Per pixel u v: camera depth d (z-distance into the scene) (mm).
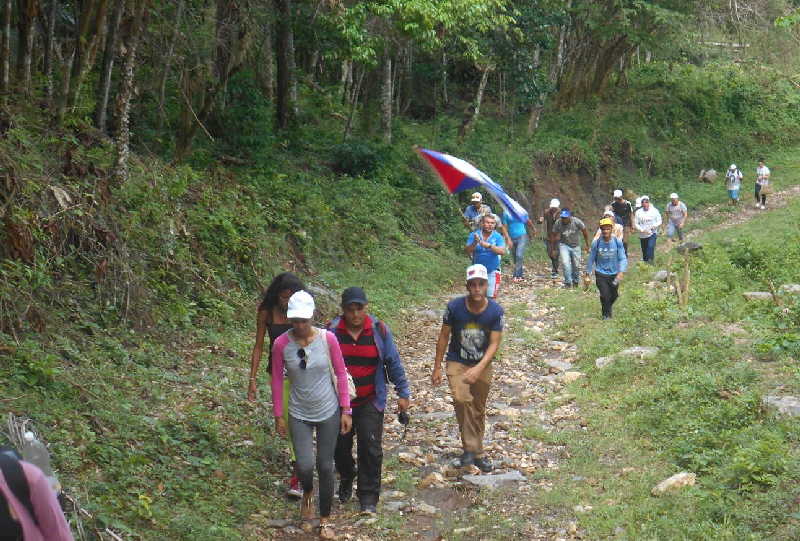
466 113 27391
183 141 14852
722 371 8719
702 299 13000
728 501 5898
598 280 13023
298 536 6066
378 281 15641
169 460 6621
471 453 7309
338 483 7102
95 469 6039
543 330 13164
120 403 7262
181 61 15352
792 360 9133
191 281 11242
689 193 32438
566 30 32000
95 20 11609
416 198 20984
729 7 30500
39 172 9609
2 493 3102
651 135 34938
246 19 16156
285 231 14984
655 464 7043
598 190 30281
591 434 8086
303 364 5980
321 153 20938
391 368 6543
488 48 26438
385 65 22531
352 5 19203
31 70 12727
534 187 27031
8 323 7711
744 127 39500
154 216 11094
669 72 39125
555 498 6590
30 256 8594
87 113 12555
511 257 21484
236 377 9070
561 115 32781
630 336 11430
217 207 13250
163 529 5559
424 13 17609
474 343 7191
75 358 7879
